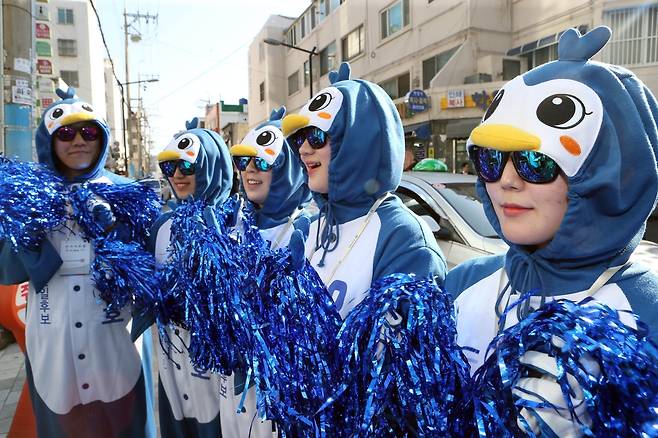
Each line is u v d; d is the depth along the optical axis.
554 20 11.32
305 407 1.05
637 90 0.90
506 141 0.90
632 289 0.90
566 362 0.79
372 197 1.54
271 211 2.33
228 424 1.75
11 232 1.89
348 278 1.44
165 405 2.17
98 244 2.03
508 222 0.98
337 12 19.05
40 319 2.12
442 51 13.42
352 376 1.00
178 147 2.44
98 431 2.18
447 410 0.90
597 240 0.91
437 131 12.86
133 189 2.24
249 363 1.14
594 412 0.75
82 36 37.97
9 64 4.18
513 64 12.28
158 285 1.78
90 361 2.13
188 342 2.02
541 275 0.99
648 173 0.87
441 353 0.95
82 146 2.22
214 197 2.60
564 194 0.92
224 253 1.37
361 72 17.67
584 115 0.88
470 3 12.21
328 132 1.48
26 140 4.28
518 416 0.81
